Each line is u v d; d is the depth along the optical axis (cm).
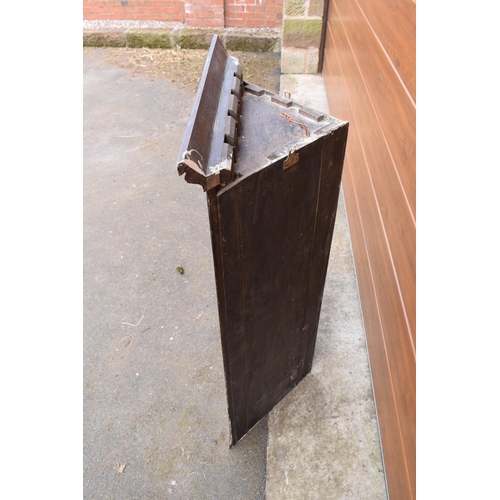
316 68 489
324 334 233
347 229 296
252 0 548
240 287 142
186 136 113
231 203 121
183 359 233
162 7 570
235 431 190
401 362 157
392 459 166
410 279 147
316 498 175
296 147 132
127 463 194
